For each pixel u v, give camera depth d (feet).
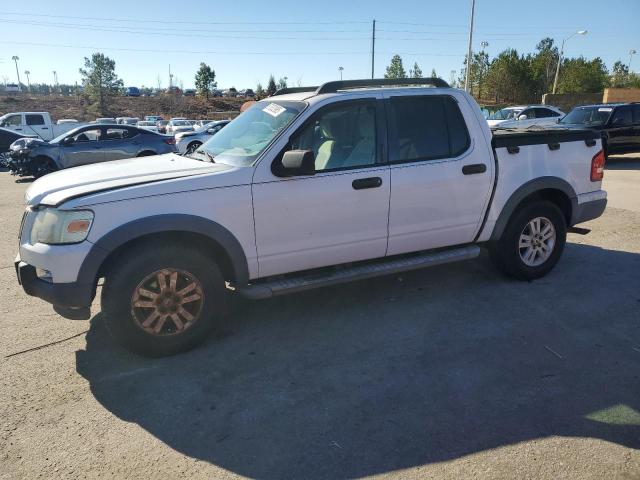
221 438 9.52
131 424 9.97
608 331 13.53
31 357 12.61
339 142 13.71
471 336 13.37
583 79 183.32
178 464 8.85
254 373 11.75
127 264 11.66
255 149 13.26
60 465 8.86
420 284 17.08
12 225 27.12
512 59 185.26
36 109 205.77
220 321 13.14
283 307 15.42
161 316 12.18
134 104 233.14
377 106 14.16
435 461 8.80
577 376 11.39
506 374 11.52
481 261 19.27
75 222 11.34
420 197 14.55
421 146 14.70
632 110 49.47
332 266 14.19
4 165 58.65
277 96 16.15
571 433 9.46
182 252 12.10
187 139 60.80
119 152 46.65
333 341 13.25
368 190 13.79
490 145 15.61
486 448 9.10
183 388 11.17
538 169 16.39
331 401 10.61
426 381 11.30
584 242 21.90
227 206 12.35
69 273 11.35
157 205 11.80
